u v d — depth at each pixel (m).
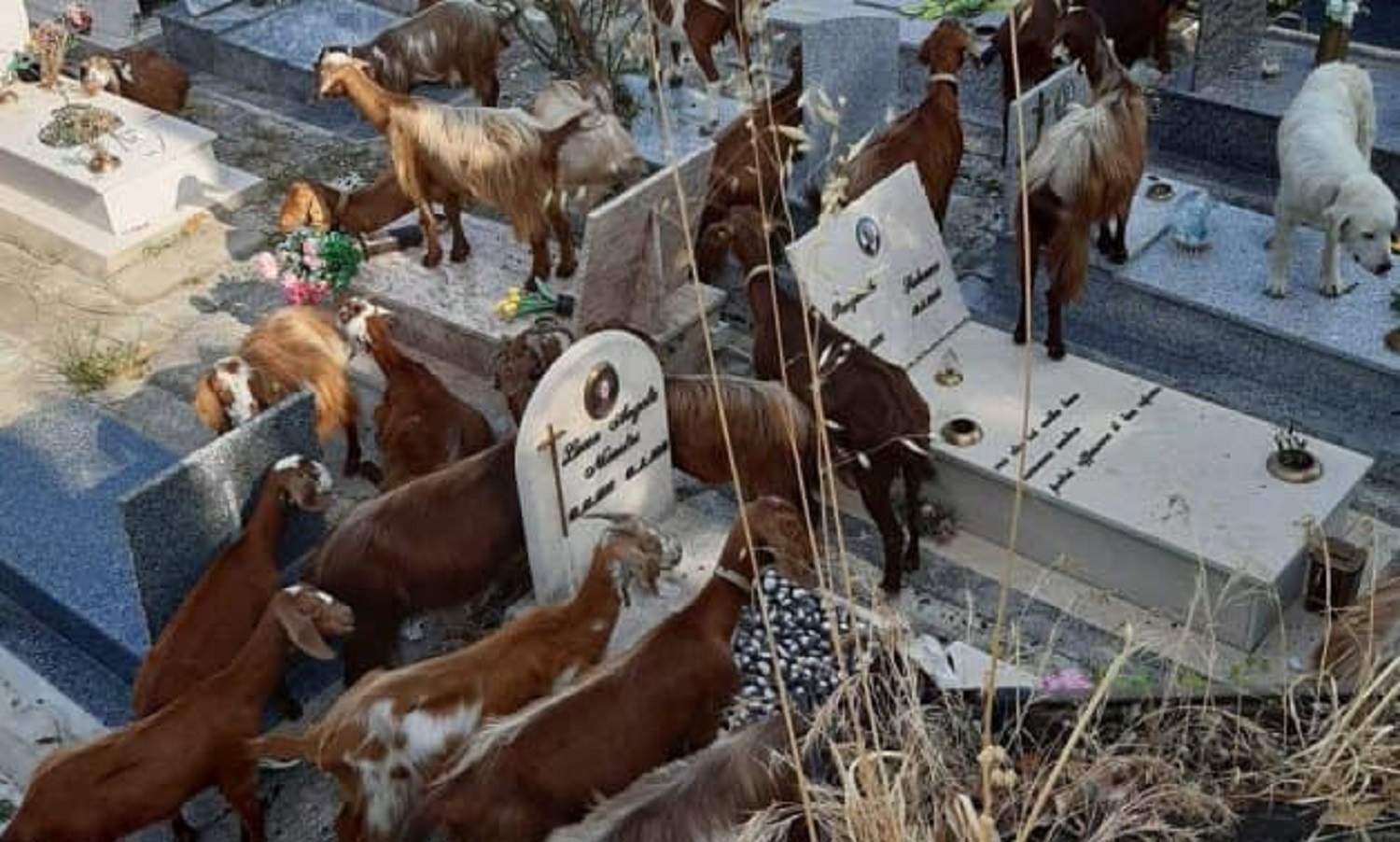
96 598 5.83
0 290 7.97
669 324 6.80
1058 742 3.76
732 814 3.98
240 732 4.86
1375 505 6.23
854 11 9.30
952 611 5.75
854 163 6.91
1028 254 3.15
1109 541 5.66
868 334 6.21
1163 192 7.27
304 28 9.84
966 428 5.93
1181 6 8.59
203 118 9.36
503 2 9.02
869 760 3.19
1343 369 6.47
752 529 4.70
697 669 4.66
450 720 4.65
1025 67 7.65
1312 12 10.24
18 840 4.71
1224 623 5.46
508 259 7.39
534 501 5.43
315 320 6.36
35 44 8.79
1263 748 3.67
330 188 7.39
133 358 7.43
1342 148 6.41
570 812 4.52
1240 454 5.81
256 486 5.58
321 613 4.94
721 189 7.14
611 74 8.21
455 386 7.02
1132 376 6.25
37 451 6.65
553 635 4.85
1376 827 3.48
